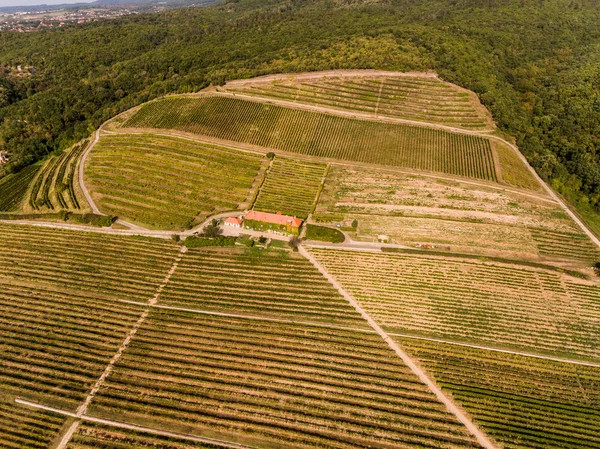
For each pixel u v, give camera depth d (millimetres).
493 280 85688
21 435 59531
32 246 96750
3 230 102562
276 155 126812
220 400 62906
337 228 100938
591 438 58375
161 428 59594
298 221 97875
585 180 122312
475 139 132375
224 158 124312
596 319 77938
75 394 64500
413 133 134125
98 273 88750
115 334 74562
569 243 98062
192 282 86188
